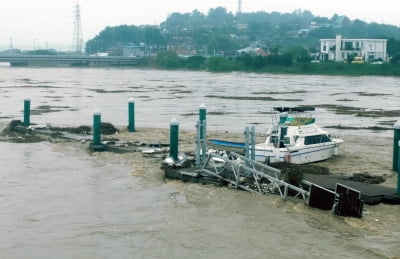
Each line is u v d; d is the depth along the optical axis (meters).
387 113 70.94
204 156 31.94
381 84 137.75
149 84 133.38
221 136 48.66
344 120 63.47
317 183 28.97
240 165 29.44
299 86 127.50
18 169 34.53
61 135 46.44
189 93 102.69
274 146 36.53
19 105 77.31
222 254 21.08
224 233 23.30
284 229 23.77
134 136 47.50
